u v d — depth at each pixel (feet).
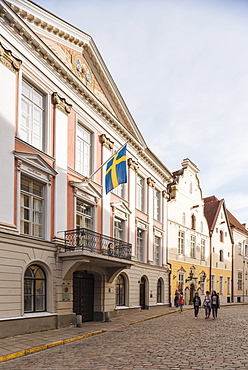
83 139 66.03
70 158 59.98
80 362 31.19
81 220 63.10
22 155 48.44
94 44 66.59
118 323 61.36
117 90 75.41
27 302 48.80
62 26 59.36
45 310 51.62
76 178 61.26
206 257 135.03
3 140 45.21
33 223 51.03
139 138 87.76
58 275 53.67
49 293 51.93
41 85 54.08
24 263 47.29
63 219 56.34
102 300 67.00
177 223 114.01
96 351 36.29
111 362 30.73
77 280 63.31
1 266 43.47
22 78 51.03
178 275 112.06
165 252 103.45
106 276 68.13
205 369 27.37
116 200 76.28
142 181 93.25
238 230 164.86
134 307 80.18
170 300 103.24
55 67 57.11
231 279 155.22
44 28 57.31
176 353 34.01
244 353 33.68
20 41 49.96
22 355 35.35
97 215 67.46
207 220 146.20
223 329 52.54
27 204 50.19
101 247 63.98
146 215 92.43
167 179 108.17
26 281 49.01
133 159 86.53
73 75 60.34
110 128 75.00
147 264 89.81
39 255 50.21
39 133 54.03
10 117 46.73
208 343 39.73
